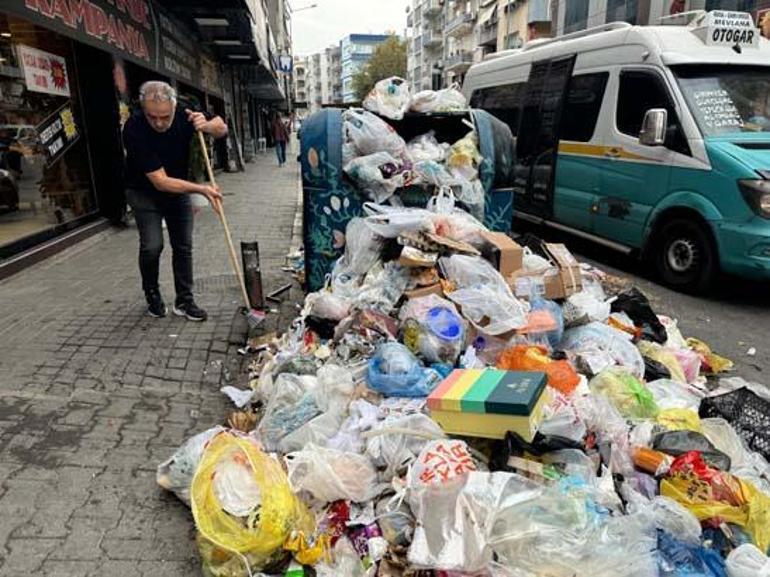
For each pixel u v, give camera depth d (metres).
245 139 25.56
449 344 3.21
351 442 2.58
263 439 2.77
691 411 2.96
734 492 2.21
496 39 49.41
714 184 5.60
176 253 4.50
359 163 4.48
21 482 2.61
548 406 2.59
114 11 8.03
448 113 4.91
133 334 4.26
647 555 1.92
